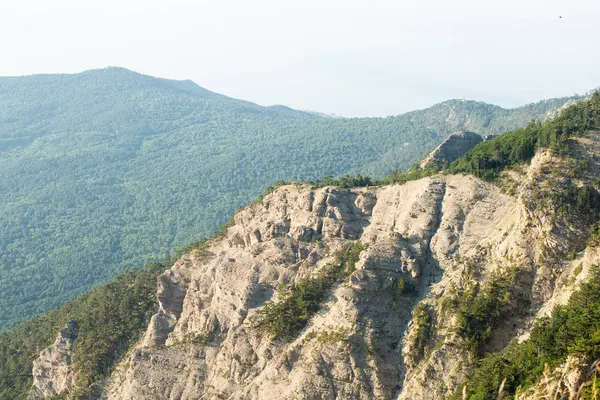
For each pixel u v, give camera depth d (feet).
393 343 325.42
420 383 301.43
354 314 332.19
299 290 367.04
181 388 384.88
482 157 384.68
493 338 304.30
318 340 334.24
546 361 257.96
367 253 350.84
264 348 355.36
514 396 255.70
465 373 295.89
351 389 314.35
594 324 256.52
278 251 402.31
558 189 319.68
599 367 222.89
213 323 403.95
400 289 337.72
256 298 392.68
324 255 385.70
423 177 404.98
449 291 324.80
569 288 293.02
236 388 358.02
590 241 297.53
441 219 360.89
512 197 348.38
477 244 341.00
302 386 321.52
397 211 381.60
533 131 385.09
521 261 312.91
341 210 397.80
